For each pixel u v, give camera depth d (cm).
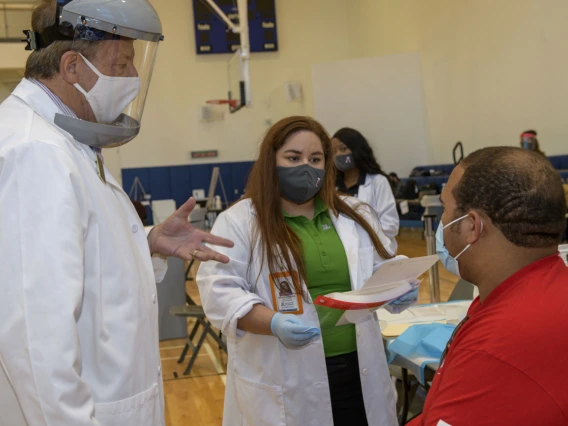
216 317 163
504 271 106
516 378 94
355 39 1296
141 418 120
